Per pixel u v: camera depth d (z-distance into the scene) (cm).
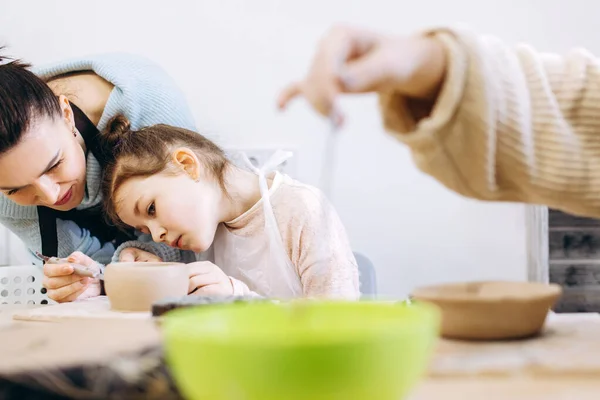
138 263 94
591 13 159
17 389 42
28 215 137
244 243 124
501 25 161
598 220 150
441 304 59
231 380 35
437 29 61
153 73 143
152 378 43
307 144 165
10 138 107
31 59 171
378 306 46
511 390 45
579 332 62
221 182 123
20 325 72
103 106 136
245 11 165
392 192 164
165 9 167
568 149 64
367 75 51
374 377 35
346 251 120
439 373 48
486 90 59
